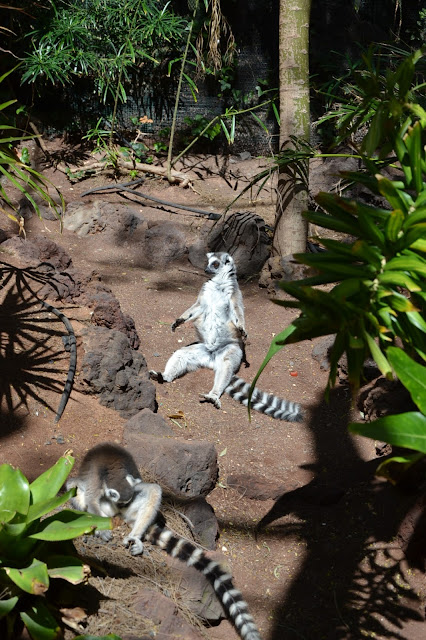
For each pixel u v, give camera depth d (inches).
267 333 316.2
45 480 159.0
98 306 272.1
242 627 171.0
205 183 437.4
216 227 361.7
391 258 105.0
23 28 422.3
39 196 380.2
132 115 466.9
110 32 434.3
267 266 354.3
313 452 245.8
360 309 98.4
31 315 257.6
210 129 460.1
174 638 157.4
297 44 328.2
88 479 186.7
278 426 259.4
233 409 267.9
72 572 146.7
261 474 232.2
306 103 334.0
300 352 308.2
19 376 229.8
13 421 215.2
